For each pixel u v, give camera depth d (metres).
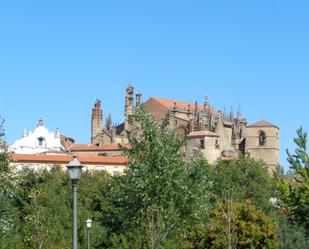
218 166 122.12
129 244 75.69
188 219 55.31
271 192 116.56
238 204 79.38
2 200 52.22
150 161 54.12
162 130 56.94
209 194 58.44
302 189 39.03
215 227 73.44
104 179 101.56
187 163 57.12
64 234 80.81
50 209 85.31
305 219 39.56
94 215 91.62
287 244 68.31
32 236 67.50
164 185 53.31
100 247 87.94
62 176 110.44
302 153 39.59
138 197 53.97
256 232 75.75
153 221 53.06
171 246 70.00
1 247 61.75
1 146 51.03
